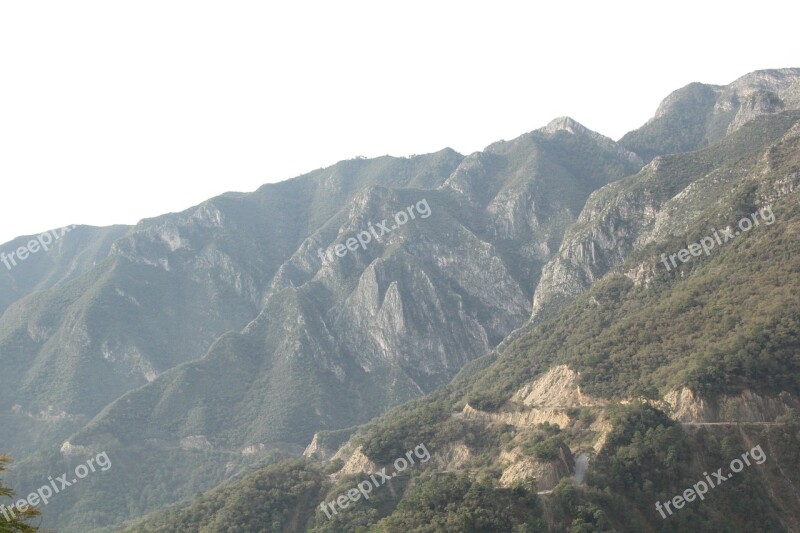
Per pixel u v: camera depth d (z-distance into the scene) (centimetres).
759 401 13250
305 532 14900
